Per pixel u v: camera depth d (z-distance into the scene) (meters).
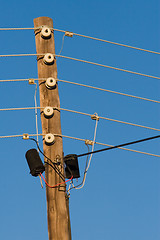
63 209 13.13
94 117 14.86
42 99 14.55
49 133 14.03
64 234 12.75
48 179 13.54
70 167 14.20
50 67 15.01
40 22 15.69
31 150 13.95
